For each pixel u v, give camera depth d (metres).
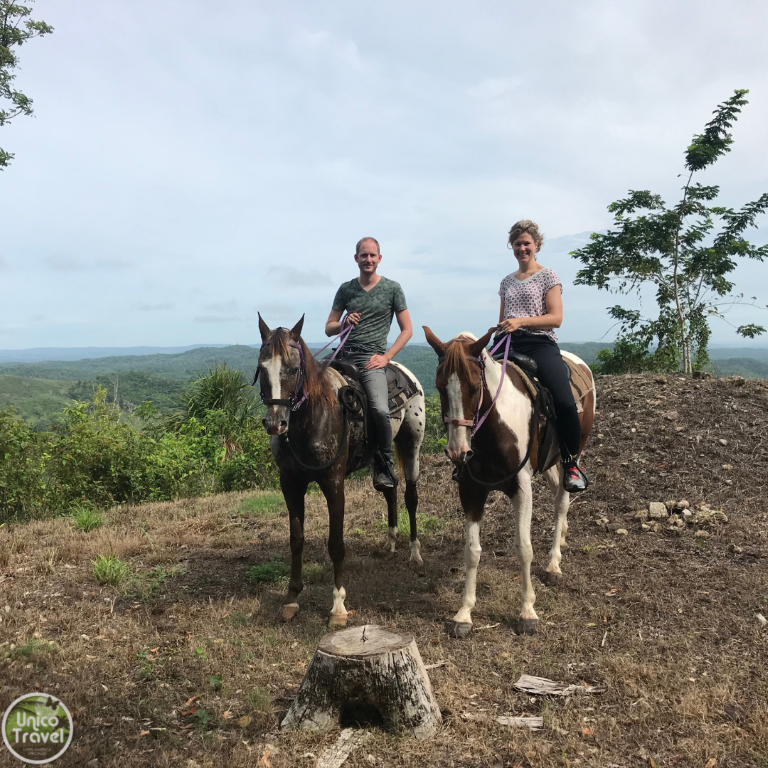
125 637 3.79
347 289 5.08
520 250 4.43
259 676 3.30
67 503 8.58
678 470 6.81
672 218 14.45
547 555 5.29
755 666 3.29
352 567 5.18
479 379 3.54
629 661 3.37
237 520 6.96
